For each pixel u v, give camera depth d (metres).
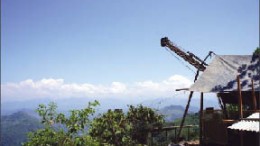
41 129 15.78
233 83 20.20
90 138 16.75
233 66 21.94
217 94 22.30
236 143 19.25
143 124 24.86
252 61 22.03
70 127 15.99
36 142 15.59
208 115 20.77
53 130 15.81
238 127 14.57
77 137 16.09
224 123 19.05
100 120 22.30
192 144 23.38
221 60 22.69
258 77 20.33
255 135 18.66
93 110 16.27
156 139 26.78
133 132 24.31
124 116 24.88
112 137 22.58
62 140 15.82
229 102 21.91
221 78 20.97
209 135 20.27
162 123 25.72
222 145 19.86
